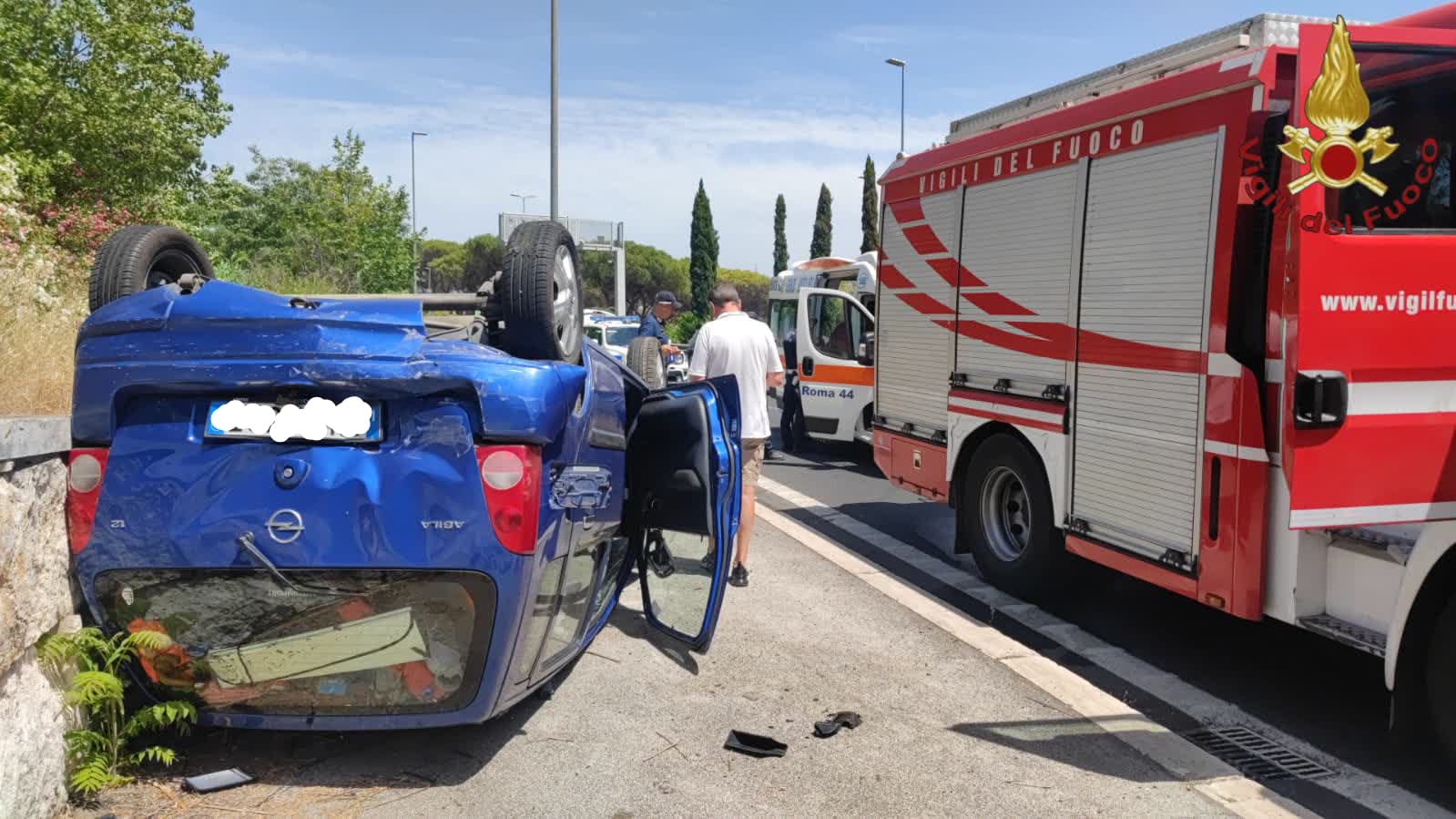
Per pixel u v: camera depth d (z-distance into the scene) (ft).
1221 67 14.35
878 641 17.02
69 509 10.58
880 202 25.44
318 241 92.48
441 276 237.86
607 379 15.43
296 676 11.21
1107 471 16.92
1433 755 11.94
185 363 10.55
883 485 34.24
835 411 38.86
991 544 21.03
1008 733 13.48
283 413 10.66
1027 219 19.16
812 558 22.80
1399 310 11.97
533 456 10.95
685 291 242.37
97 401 10.56
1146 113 15.88
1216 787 12.11
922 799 11.62
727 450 15.85
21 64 38.45
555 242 13.28
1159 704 15.03
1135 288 16.16
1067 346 17.94
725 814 11.16
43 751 9.83
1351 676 16.34
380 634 11.12
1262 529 13.64
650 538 17.88
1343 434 11.85
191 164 48.29
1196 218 14.75
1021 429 19.38
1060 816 11.31
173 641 11.03
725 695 14.56
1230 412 14.01
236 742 12.33
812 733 13.33
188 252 14.26
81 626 10.75
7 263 21.53
